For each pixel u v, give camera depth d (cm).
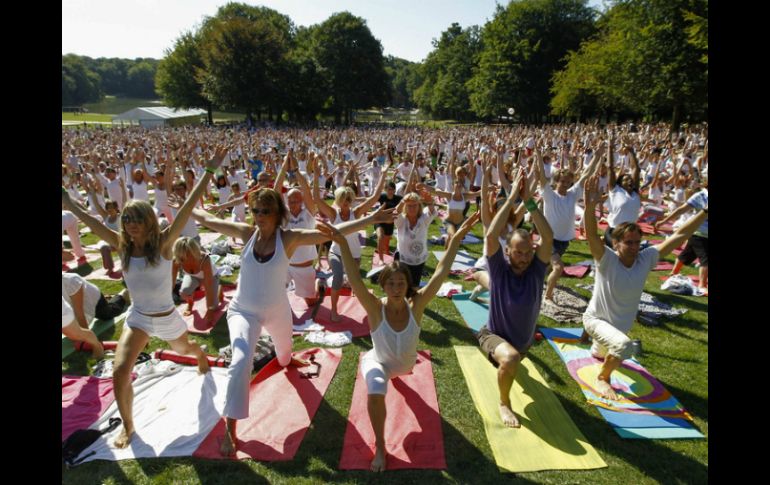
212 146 2366
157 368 495
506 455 378
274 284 417
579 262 912
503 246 628
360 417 424
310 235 416
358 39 7262
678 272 805
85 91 12594
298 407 436
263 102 6281
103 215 596
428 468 363
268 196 400
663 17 3425
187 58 6950
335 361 519
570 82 5144
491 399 452
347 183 1054
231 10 7356
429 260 922
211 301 612
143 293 399
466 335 589
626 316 479
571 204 677
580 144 2412
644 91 3600
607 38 4941
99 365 502
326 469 362
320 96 7006
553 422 419
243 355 378
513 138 2881
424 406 439
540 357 537
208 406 436
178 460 369
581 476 360
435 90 8981
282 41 6625
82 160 1745
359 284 383
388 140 3002
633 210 788
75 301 547
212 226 443
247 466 364
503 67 6334
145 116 7125
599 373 479
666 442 400
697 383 491
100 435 393
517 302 423
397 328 388
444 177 1390
